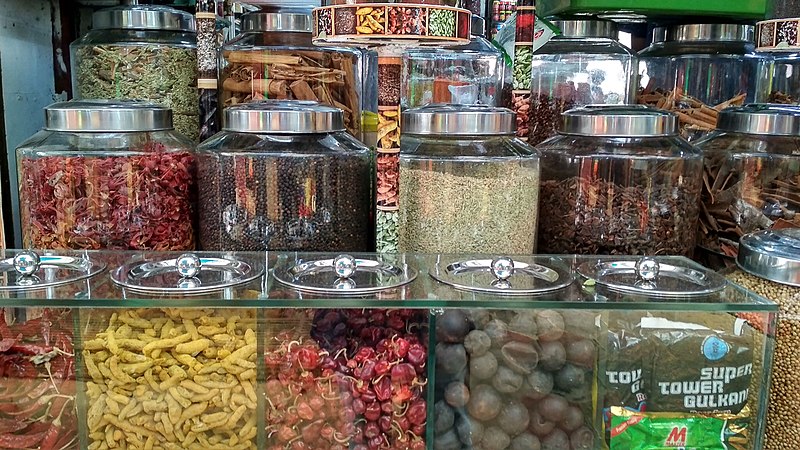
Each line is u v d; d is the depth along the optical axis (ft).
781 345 3.04
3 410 2.78
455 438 2.81
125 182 3.57
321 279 2.88
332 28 3.26
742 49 4.90
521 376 2.78
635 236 3.68
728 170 4.00
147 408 2.80
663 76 5.08
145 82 4.42
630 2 4.46
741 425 2.82
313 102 3.73
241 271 2.95
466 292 2.79
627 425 2.79
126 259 3.12
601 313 2.77
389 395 2.80
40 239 3.62
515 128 3.67
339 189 3.57
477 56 4.84
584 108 3.92
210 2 4.10
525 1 4.03
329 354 2.79
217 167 3.53
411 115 3.58
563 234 3.82
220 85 4.35
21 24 4.70
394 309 2.74
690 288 2.85
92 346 2.76
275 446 2.84
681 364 2.78
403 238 3.67
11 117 4.55
